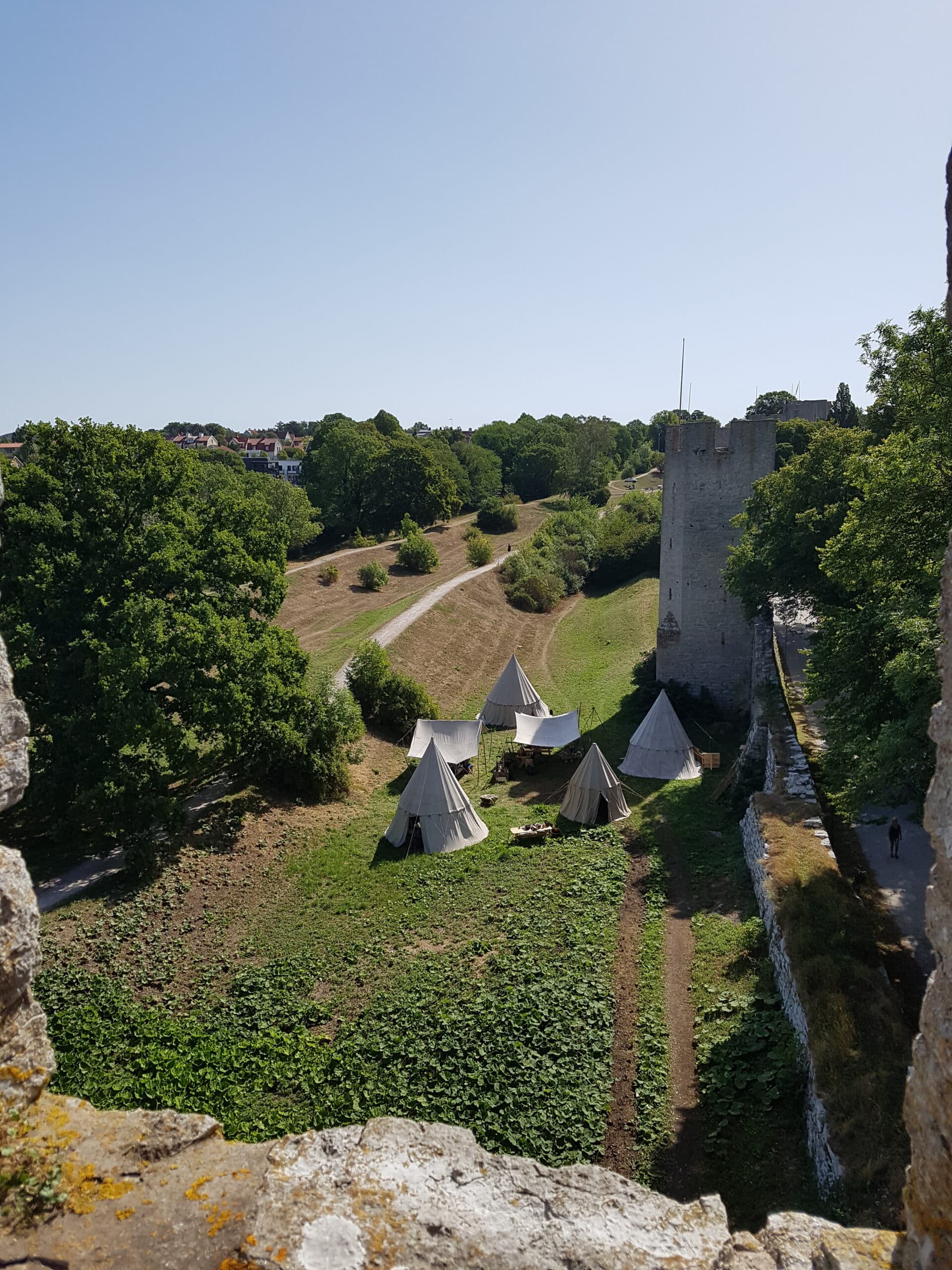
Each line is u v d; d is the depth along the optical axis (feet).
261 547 89.71
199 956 60.03
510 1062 46.32
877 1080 35.01
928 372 56.75
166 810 70.38
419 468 265.54
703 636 117.50
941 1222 15.80
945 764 16.56
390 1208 17.71
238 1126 42.04
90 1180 17.81
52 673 73.20
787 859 55.26
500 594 197.77
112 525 78.38
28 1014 19.57
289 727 83.66
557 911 64.03
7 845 74.64
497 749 109.70
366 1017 52.06
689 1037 47.91
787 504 94.99
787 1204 34.78
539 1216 17.89
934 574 50.98
